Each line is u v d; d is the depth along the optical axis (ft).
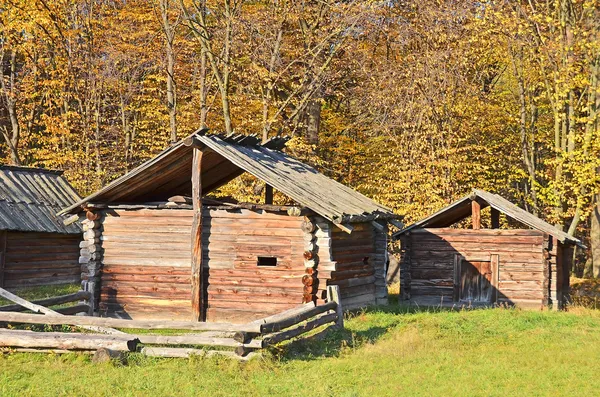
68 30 121.19
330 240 63.31
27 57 126.72
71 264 92.07
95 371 41.29
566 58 98.22
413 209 110.52
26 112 139.03
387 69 117.08
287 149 112.68
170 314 65.67
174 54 119.85
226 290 64.34
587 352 49.52
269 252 63.67
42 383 38.93
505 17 101.14
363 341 51.75
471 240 80.23
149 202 68.33
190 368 41.88
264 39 113.50
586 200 96.78
